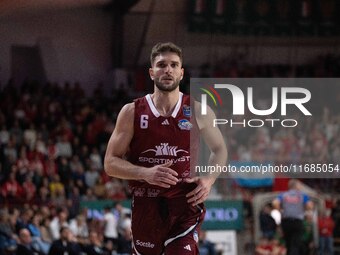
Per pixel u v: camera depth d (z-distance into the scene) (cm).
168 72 671
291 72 3189
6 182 2075
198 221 689
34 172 2188
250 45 3306
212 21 3284
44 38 3188
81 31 3241
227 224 2030
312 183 2164
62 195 2095
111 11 3266
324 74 3192
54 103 2788
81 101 2905
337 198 2125
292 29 3338
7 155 2261
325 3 3341
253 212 2016
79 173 2284
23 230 1678
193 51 3275
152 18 3269
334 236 2055
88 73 3253
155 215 686
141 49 3281
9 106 2695
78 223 1867
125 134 680
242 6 3303
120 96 3042
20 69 3170
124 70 3269
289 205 1884
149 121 678
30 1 3144
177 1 3269
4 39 3138
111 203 2017
